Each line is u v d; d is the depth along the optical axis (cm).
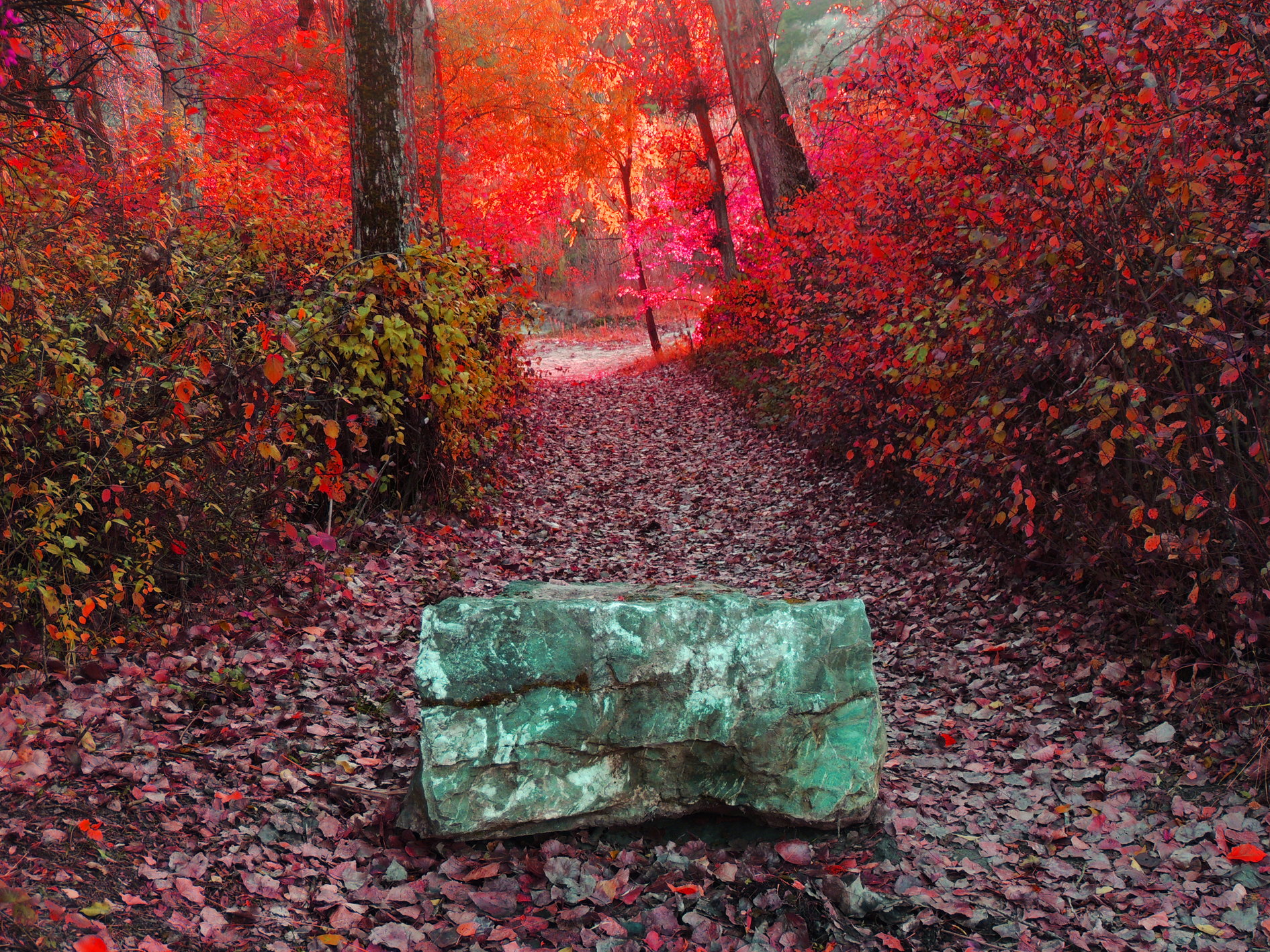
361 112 716
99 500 424
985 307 471
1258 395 378
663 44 1988
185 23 1109
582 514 914
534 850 325
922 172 549
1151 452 390
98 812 285
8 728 308
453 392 698
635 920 288
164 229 549
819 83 659
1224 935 283
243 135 1127
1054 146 396
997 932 288
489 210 1933
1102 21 405
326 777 349
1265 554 378
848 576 687
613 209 2481
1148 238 394
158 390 431
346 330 602
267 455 421
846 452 898
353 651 476
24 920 200
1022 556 562
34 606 387
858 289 732
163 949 231
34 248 432
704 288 2384
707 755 336
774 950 274
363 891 286
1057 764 393
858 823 344
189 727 357
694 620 336
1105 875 318
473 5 1728
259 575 493
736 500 969
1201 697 399
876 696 352
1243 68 387
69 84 442
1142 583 458
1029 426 512
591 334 3381
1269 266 398
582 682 322
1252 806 339
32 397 361
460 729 312
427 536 688
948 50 521
